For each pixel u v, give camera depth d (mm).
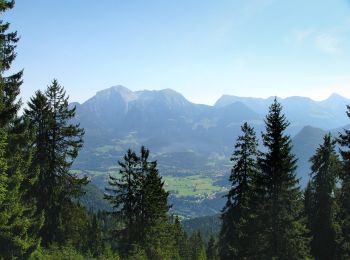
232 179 39625
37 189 34281
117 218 44562
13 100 26453
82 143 36781
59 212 35281
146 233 44375
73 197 36594
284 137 32469
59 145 35875
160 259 44969
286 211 32281
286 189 32250
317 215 42906
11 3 21844
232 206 39719
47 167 34875
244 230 36531
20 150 27328
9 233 25781
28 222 27203
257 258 32969
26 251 27641
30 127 29219
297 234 32125
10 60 26094
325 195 42688
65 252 32938
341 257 40375
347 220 39000
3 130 24266
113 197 44188
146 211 44406
